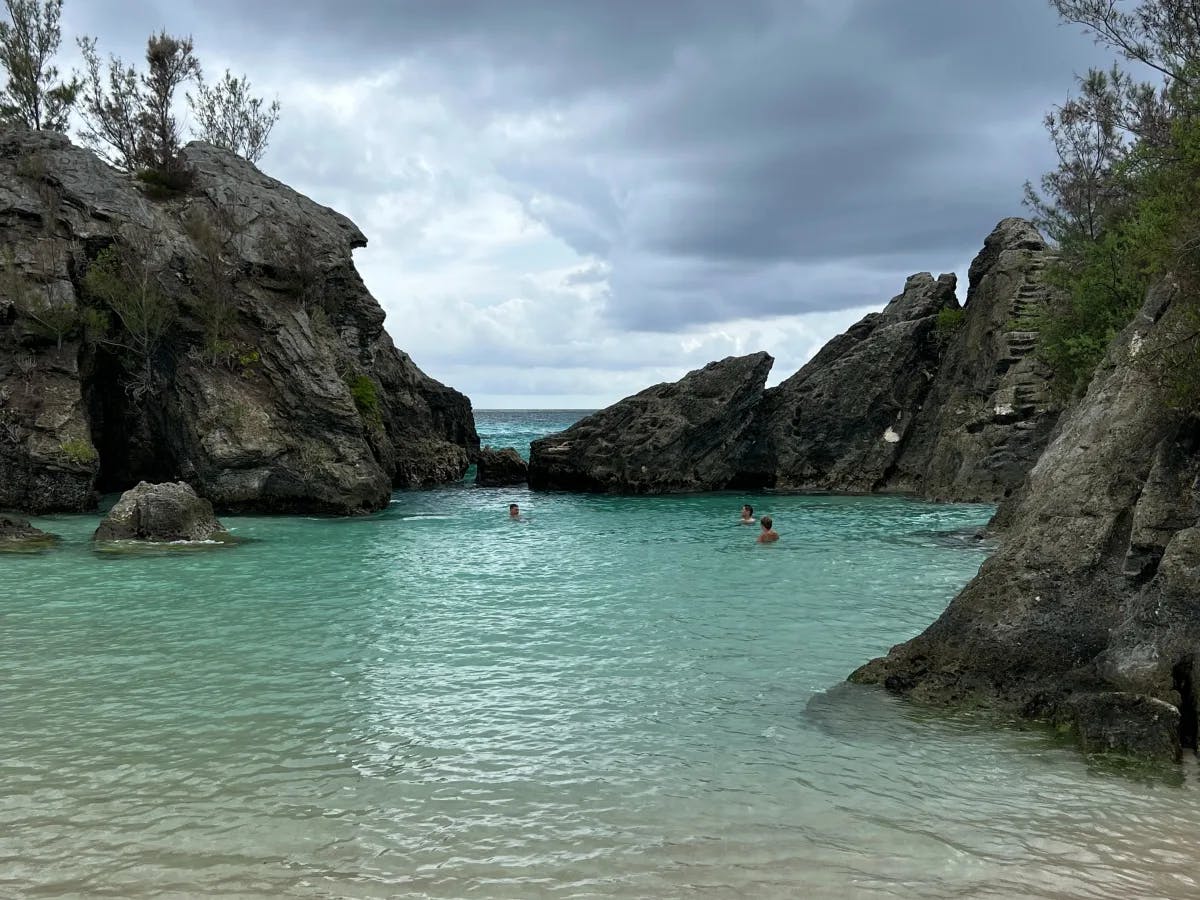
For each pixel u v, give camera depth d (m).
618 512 35.66
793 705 10.02
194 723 9.41
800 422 46.72
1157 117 26.39
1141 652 9.02
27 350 31.98
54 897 5.77
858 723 9.37
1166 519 9.81
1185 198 12.29
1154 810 7.14
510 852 6.44
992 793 7.51
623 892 5.85
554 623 14.51
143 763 8.23
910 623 14.34
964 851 6.43
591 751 8.59
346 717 9.63
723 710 9.85
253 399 34.22
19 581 18.38
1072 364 33.72
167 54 47.94
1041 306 38.72
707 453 46.28
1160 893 5.82
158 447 37.06
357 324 45.59
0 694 10.43
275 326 36.16
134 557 21.67
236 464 32.81
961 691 10.02
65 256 33.88
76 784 7.71
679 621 14.58
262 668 11.70
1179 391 10.45
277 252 39.53
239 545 24.55
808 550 23.45
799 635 13.55
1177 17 22.16
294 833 6.75
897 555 22.31
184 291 35.22
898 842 6.58
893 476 45.25
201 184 41.97
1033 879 6.02
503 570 20.41
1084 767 8.09
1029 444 36.31
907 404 45.53
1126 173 27.19
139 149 47.75
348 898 5.78
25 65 44.62
